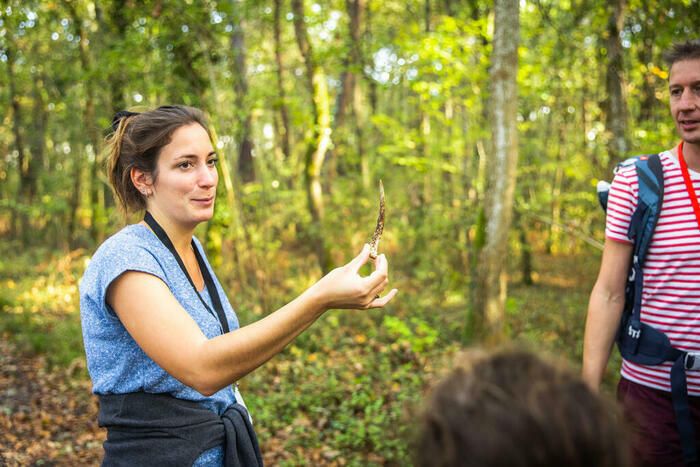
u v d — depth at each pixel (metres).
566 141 11.27
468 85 9.05
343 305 1.42
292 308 1.39
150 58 9.02
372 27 16.66
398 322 6.15
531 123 11.26
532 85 8.90
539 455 0.64
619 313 2.12
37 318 9.22
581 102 10.23
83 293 1.59
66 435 5.24
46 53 15.66
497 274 6.27
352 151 13.48
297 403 5.34
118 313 1.52
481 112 9.88
